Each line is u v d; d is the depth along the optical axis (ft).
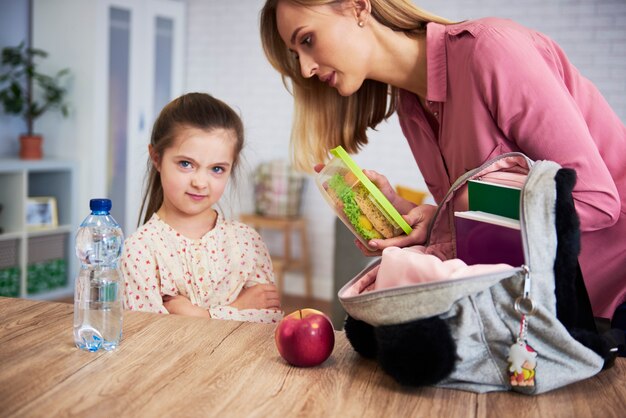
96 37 15.47
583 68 14.34
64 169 15.20
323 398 2.97
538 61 4.02
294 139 5.60
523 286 3.05
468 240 3.44
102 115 15.90
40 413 2.72
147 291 4.82
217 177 5.00
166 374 3.18
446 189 5.12
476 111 4.17
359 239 4.44
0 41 15.55
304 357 3.28
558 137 3.86
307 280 16.81
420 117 5.10
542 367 3.08
